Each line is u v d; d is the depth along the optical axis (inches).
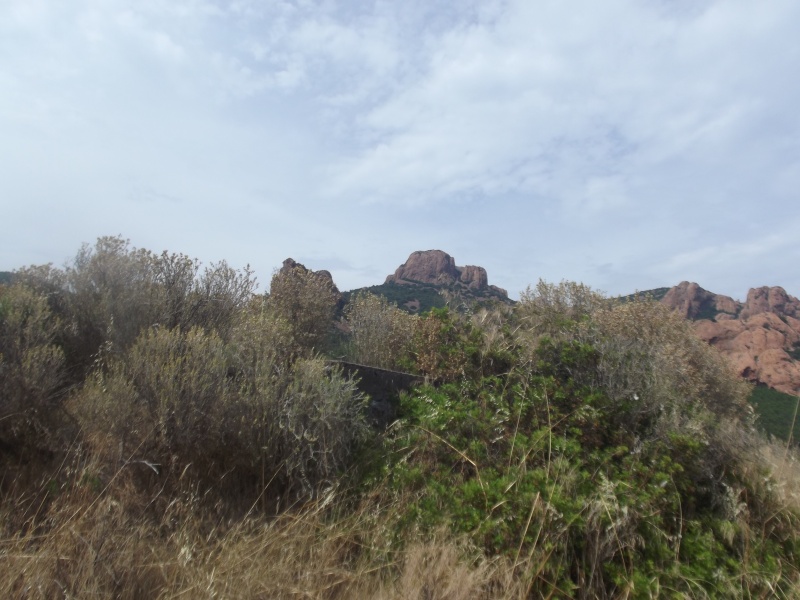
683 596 152.6
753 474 212.2
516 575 151.3
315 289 458.3
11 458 183.6
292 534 159.8
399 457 201.6
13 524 148.9
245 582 133.0
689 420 225.1
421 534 165.3
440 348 273.3
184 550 139.2
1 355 192.7
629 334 381.1
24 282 293.7
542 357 252.4
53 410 204.4
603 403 221.3
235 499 180.7
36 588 122.6
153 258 314.8
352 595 140.9
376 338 400.2
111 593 123.3
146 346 208.1
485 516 169.5
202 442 188.2
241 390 195.6
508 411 217.2
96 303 293.1
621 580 153.1
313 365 210.1
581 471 188.1
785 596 162.7
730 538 180.4
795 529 194.9
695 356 404.8
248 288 347.6
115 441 183.8
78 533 135.9
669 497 185.0
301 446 190.7
